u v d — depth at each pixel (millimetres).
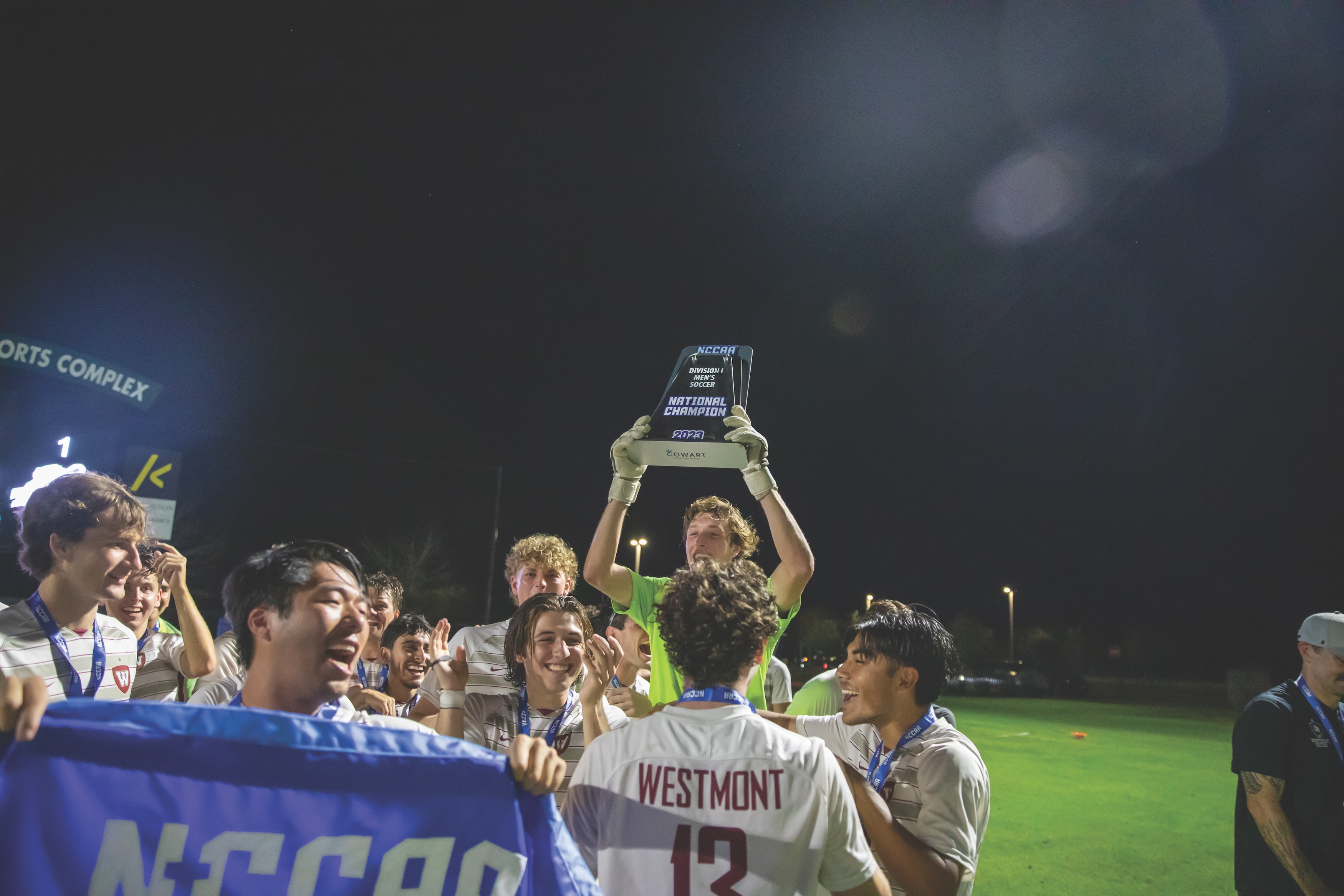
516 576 4477
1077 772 10367
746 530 3643
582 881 1600
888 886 1969
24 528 2664
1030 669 32281
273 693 1805
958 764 2301
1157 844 6664
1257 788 3213
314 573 1827
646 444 3291
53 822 1456
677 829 1795
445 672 2758
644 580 3547
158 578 3191
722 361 3377
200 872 1493
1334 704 3301
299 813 1550
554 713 2941
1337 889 3092
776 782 1818
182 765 1527
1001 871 5832
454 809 1603
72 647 2674
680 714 1930
